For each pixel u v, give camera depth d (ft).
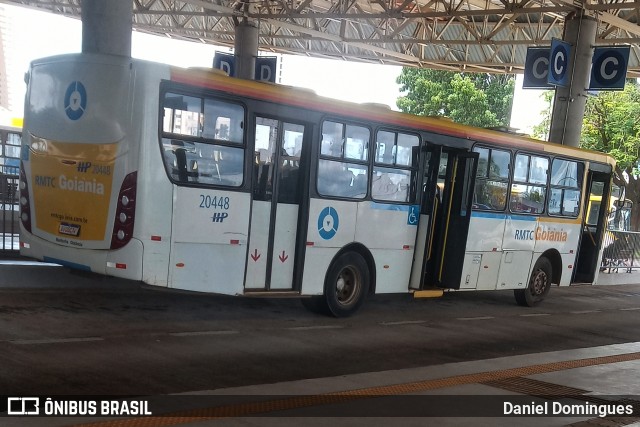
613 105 113.09
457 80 132.26
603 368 30.09
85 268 28.94
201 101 29.45
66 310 30.63
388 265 38.24
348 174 35.45
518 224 46.16
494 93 141.90
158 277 28.48
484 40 89.81
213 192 29.86
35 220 30.60
